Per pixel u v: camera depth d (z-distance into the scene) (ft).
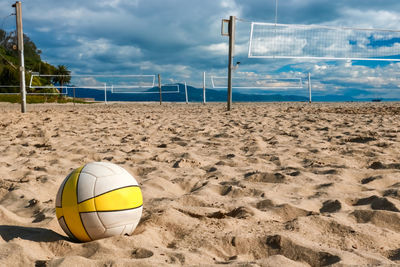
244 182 12.44
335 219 8.57
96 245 7.22
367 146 17.92
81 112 44.09
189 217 9.15
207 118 34.27
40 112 42.65
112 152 18.15
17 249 6.91
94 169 7.98
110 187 7.65
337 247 7.32
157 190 11.96
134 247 7.23
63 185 7.91
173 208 9.89
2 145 21.03
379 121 28.55
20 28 41.04
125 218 7.72
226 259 7.02
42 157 17.17
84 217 7.45
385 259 6.55
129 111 46.32
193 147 19.49
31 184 12.42
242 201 10.64
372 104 55.72
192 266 6.20
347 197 10.62
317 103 63.72
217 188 12.00
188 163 15.55
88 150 18.65
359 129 23.94
